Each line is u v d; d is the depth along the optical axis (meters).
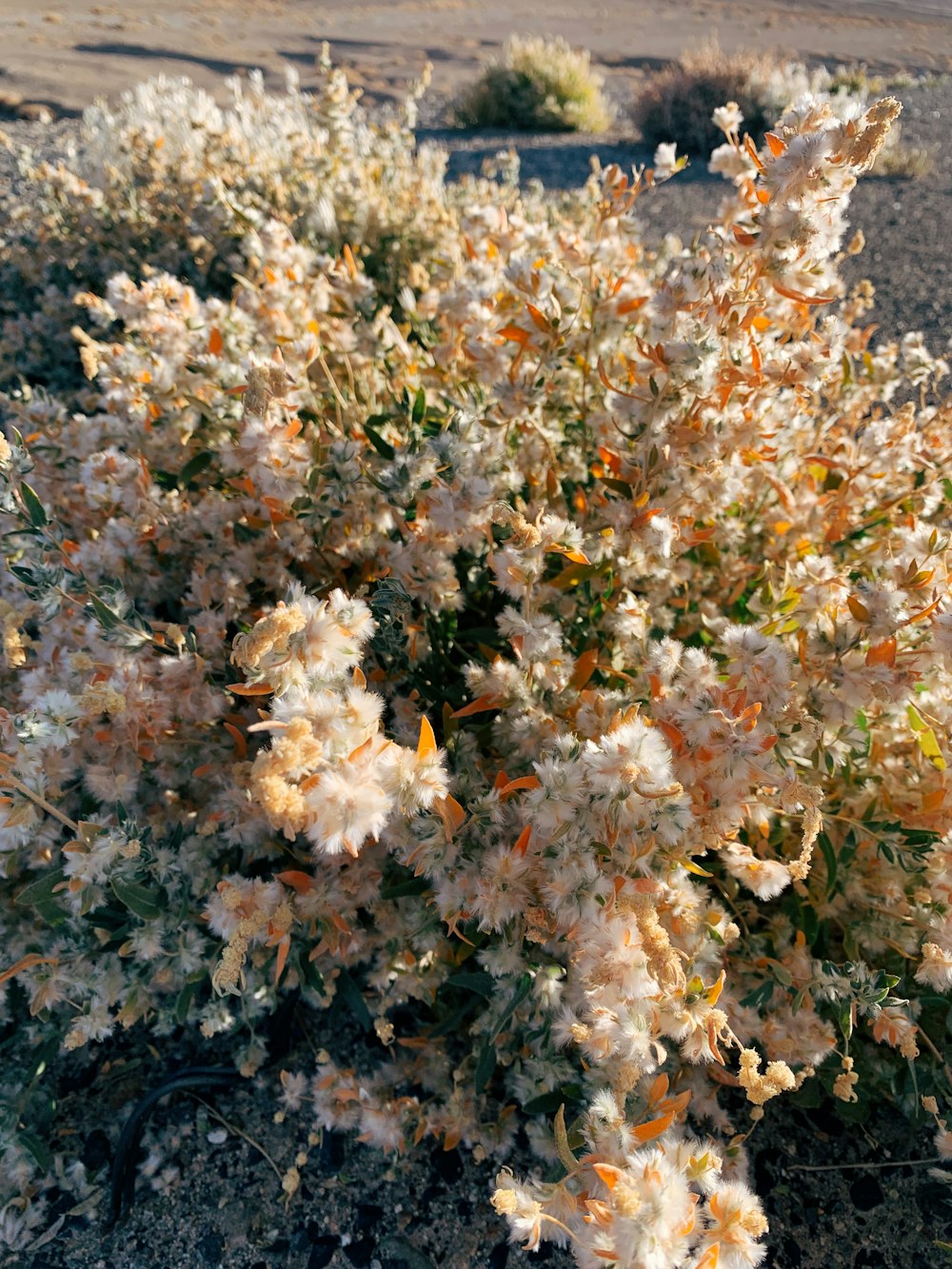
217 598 0.38
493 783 0.33
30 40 2.85
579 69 2.13
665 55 3.13
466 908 0.29
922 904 0.33
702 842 0.29
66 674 0.34
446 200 0.82
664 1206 0.20
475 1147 0.34
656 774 0.25
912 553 0.30
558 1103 0.30
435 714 0.37
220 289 0.81
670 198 1.31
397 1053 0.37
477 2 4.66
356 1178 0.34
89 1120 0.36
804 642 0.30
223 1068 0.36
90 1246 0.33
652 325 0.34
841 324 0.36
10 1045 0.37
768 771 0.27
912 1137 0.34
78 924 0.34
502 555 0.31
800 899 0.35
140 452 0.40
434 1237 0.33
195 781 0.38
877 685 0.29
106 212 0.87
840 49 3.09
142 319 0.40
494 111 2.06
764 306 0.33
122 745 0.34
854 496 0.39
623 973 0.24
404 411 0.42
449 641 0.39
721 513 0.39
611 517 0.36
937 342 0.80
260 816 0.33
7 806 0.28
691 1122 0.34
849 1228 0.32
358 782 0.23
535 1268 0.32
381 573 0.39
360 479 0.36
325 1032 0.38
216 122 0.91
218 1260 0.33
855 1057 0.34
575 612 0.38
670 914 0.28
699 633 0.39
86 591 0.34
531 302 0.34
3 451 0.30
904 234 1.11
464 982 0.31
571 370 0.41
